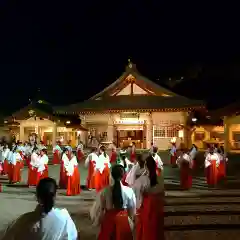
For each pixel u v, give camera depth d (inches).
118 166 230.7
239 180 733.9
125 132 1644.9
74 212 453.4
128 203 226.2
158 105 1567.4
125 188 228.7
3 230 369.1
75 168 569.6
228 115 1534.2
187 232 361.4
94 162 603.2
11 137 1894.7
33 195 581.6
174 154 1091.3
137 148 1603.1
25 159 1045.2
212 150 659.4
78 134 1736.0
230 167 995.9
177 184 681.0
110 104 1615.4
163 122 1587.1
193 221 398.3
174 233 357.4
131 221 229.3
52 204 144.7
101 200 224.4
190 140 1587.1
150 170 265.6
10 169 718.5
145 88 1635.1
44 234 139.8
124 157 539.5
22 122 1862.7
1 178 811.4
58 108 1674.5
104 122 1632.6
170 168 1010.1
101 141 1610.5
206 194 552.4
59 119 1854.1
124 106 1578.5
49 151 1599.4
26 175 845.2
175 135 1582.2
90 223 396.5
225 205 476.4
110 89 1664.6
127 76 1636.3
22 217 143.6
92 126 1653.5
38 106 1995.6
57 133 1893.5
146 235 259.3
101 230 223.1
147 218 259.8
